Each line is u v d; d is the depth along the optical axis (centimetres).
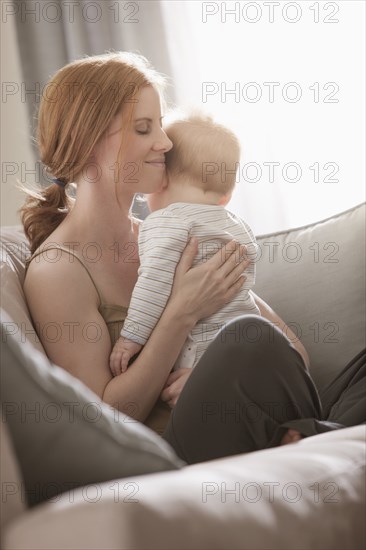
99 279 188
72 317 179
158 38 354
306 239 228
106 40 358
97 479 97
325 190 345
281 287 221
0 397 96
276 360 134
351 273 216
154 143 189
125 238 197
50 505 77
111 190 189
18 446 96
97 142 188
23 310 176
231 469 91
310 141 346
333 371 208
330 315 213
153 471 96
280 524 84
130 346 178
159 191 197
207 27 352
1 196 363
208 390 137
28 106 359
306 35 343
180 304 177
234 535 79
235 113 351
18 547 73
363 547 93
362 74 338
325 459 98
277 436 134
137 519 73
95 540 71
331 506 91
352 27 338
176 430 140
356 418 153
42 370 97
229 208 352
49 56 357
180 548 74
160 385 176
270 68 347
